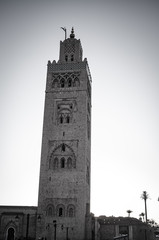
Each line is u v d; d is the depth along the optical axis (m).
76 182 82.56
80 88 93.19
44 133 89.12
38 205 81.19
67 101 92.38
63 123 89.88
